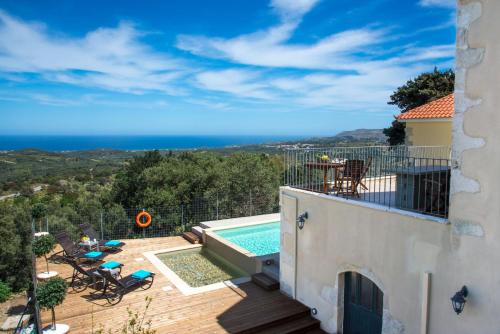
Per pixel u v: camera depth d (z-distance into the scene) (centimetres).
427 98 2781
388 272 740
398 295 720
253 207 2775
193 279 1305
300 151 1053
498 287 553
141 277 1127
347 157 1011
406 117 1317
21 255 2552
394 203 812
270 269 1222
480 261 575
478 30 565
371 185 1244
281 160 3306
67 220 2661
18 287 2573
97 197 3130
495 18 544
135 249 1566
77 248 1452
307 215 977
